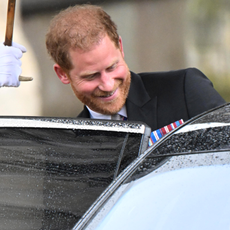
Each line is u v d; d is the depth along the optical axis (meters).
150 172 3.90
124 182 3.91
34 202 4.48
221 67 25.11
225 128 4.08
